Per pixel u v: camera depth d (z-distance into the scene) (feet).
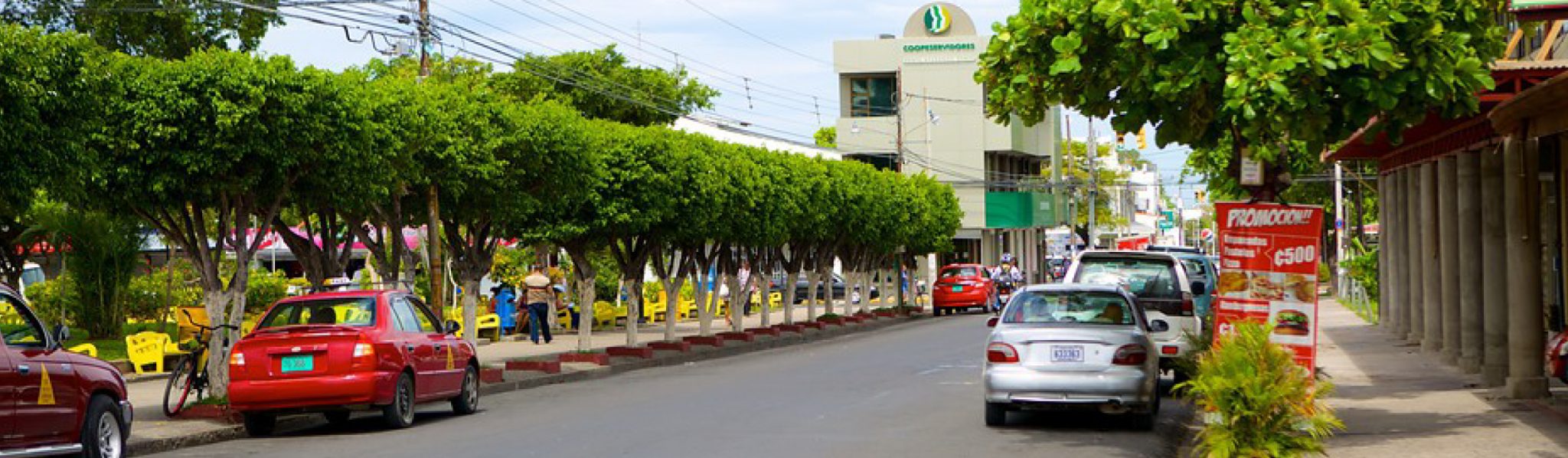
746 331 132.98
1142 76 43.37
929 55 248.73
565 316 142.10
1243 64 41.24
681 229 104.53
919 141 248.52
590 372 90.63
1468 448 44.75
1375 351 90.48
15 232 107.24
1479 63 43.06
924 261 263.08
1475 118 62.08
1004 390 52.95
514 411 65.62
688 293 184.03
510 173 82.79
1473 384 65.62
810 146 244.63
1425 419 52.75
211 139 58.70
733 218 113.09
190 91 58.34
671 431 53.98
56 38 48.14
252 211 67.77
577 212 95.76
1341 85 42.11
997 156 258.37
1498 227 63.57
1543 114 52.65
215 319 63.31
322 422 63.52
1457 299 77.71
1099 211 361.10
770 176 120.47
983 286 180.75
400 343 58.08
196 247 63.41
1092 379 52.24
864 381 77.00
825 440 50.90
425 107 73.61
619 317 160.15
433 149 75.92
